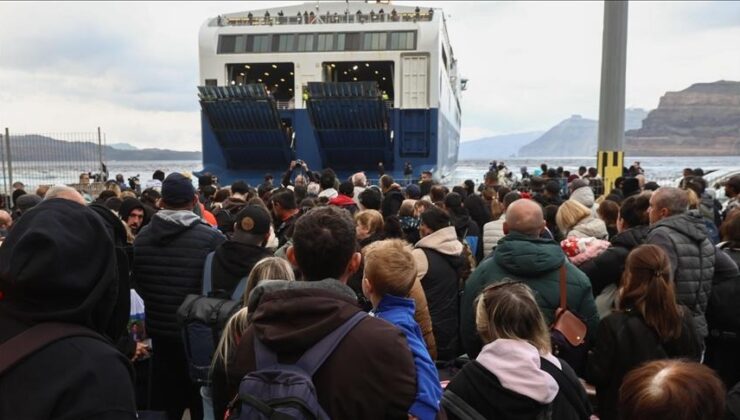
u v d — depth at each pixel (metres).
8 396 1.20
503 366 2.02
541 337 2.15
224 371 2.29
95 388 1.24
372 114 18.73
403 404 1.50
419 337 2.06
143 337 3.45
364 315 1.59
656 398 1.27
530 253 3.06
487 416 2.01
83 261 1.36
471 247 5.88
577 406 2.12
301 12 24.55
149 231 3.48
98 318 1.44
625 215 4.11
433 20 21.11
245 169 22.03
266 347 1.54
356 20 22.28
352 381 1.46
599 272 3.57
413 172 20.69
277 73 23.94
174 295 3.37
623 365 2.57
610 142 13.95
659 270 2.59
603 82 13.96
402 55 20.64
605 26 13.84
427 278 3.76
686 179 8.18
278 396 1.40
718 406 1.28
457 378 2.12
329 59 20.94
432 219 3.90
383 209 7.16
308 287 1.59
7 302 1.33
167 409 3.56
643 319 2.59
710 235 5.37
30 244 1.29
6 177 11.13
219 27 21.94
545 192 7.66
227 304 2.83
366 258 2.31
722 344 3.55
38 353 1.24
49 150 11.62
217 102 19.03
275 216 5.57
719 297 3.47
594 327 3.06
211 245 3.44
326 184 7.79
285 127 20.39
